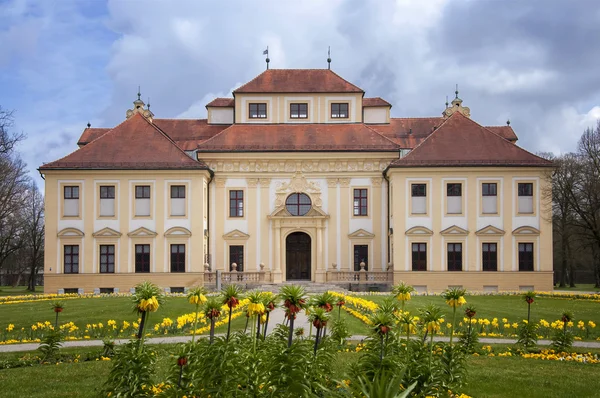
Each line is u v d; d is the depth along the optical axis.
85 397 18.28
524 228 61.31
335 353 19.19
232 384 13.79
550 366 23.05
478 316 38.72
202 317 34.34
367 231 65.88
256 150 65.62
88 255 62.75
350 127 70.06
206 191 65.38
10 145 61.72
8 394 18.78
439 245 61.72
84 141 74.69
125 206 63.06
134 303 15.04
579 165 69.50
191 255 62.84
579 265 103.31
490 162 61.72
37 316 39.81
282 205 65.88
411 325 16.70
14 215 90.56
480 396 18.59
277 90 71.25
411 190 62.16
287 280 65.75
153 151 64.44
